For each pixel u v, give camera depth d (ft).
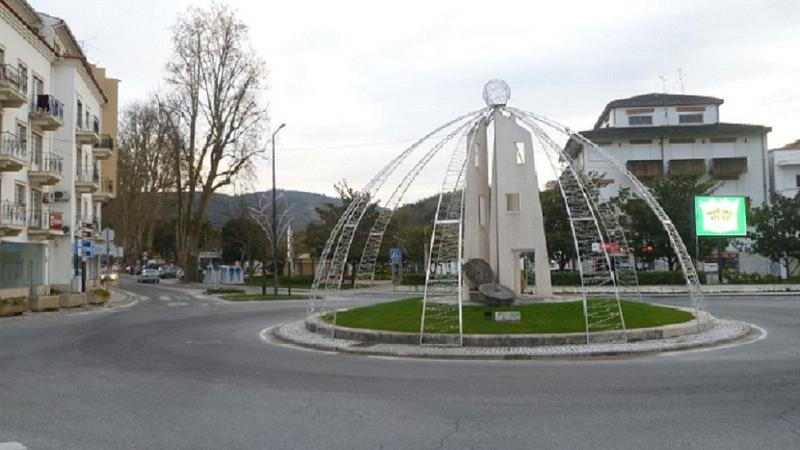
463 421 25.49
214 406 28.71
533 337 47.70
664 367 38.40
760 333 55.83
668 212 128.88
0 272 94.63
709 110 185.88
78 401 29.84
